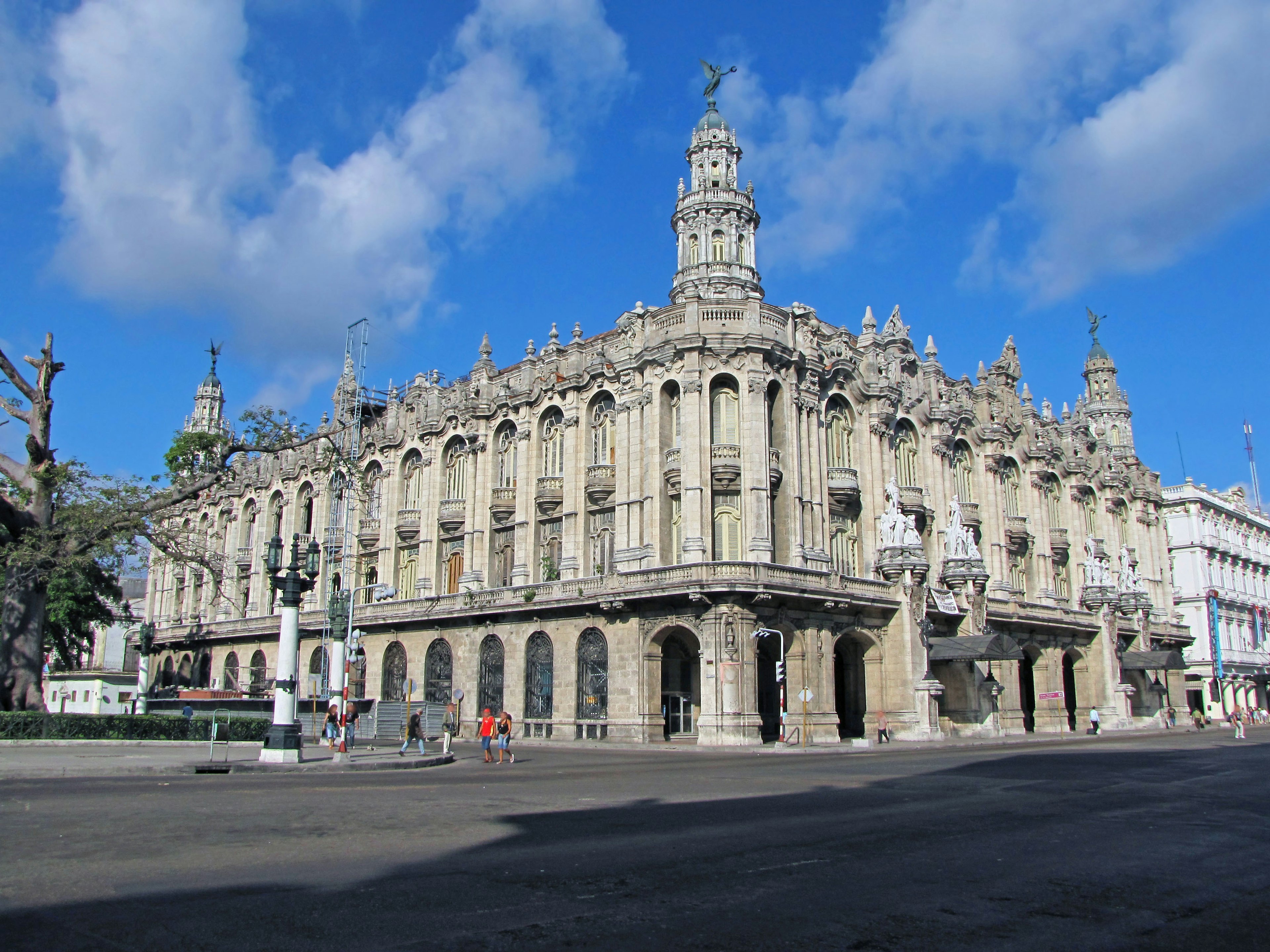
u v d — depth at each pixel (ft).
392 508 205.98
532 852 40.11
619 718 148.97
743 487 150.10
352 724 128.06
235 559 246.27
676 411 157.79
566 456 172.35
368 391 229.86
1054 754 120.88
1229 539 332.39
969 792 68.03
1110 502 249.14
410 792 66.90
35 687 123.65
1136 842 43.68
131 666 343.46
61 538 124.57
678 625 144.77
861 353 181.88
